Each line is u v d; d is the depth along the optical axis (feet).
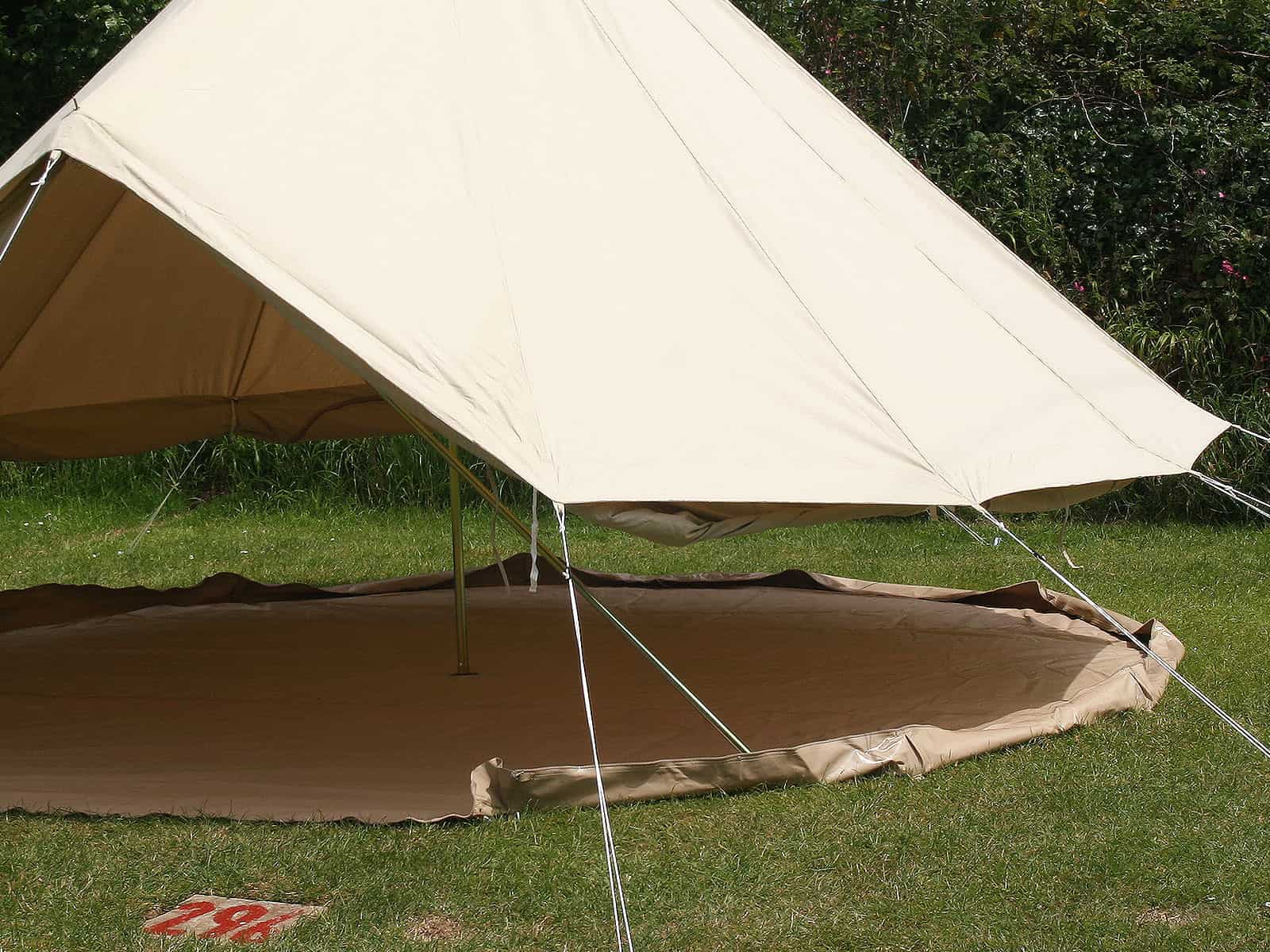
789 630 17.90
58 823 10.41
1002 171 29.89
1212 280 28.43
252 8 12.24
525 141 12.16
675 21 14.34
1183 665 15.30
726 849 9.70
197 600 20.63
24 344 17.65
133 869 9.37
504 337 10.50
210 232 9.95
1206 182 28.73
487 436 9.72
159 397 20.22
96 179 14.49
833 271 12.56
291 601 20.90
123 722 13.44
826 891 8.96
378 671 15.64
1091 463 12.24
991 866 9.32
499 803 10.49
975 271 14.25
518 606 19.98
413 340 10.06
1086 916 8.52
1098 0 30.12
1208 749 11.98
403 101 11.99
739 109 13.82
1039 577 22.07
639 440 10.28
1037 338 13.82
